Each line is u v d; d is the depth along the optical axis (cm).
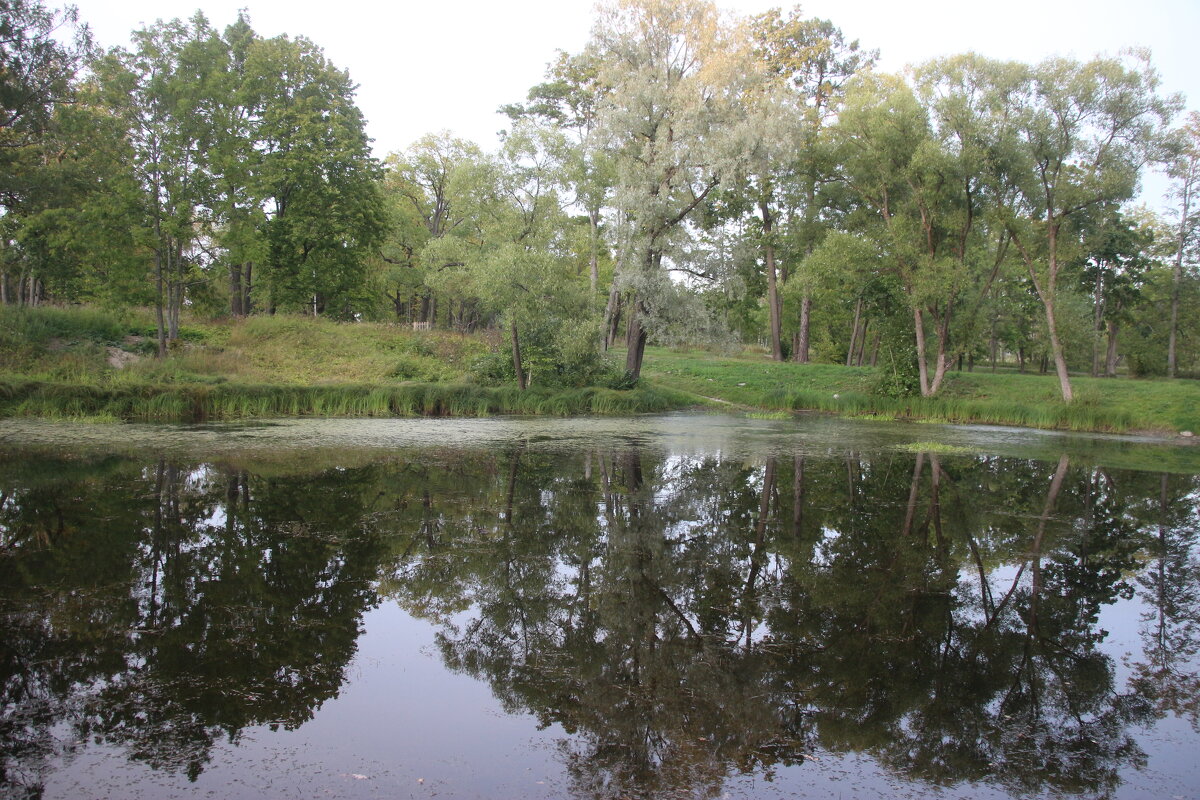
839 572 720
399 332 3133
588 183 2620
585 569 710
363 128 3497
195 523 817
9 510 854
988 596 662
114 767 355
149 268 2444
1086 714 448
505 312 2448
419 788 346
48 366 2152
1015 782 370
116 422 1769
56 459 1216
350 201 3159
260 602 589
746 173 2386
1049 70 2159
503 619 581
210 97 2461
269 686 452
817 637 561
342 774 356
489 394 2348
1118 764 389
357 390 2197
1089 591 681
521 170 2512
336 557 713
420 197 4331
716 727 422
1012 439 1877
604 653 523
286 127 3067
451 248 2583
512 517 896
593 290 2959
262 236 2891
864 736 415
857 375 3066
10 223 2531
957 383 2716
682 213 2509
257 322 2891
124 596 590
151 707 420
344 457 1312
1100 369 4988
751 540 827
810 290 2653
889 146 2348
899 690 476
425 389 2248
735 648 538
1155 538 878
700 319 2539
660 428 1970
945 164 2245
